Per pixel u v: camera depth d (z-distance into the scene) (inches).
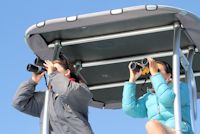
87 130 233.1
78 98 233.1
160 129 214.2
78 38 255.4
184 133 224.8
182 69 273.3
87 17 237.3
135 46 261.3
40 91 258.8
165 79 239.6
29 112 255.6
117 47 262.1
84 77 290.7
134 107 239.6
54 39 256.7
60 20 241.3
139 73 242.4
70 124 234.2
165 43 257.6
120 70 281.6
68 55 270.7
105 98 309.4
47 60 249.3
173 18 237.9
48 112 239.3
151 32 246.1
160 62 242.7
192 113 246.4
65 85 230.2
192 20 237.1
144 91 290.4
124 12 232.8
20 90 252.1
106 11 235.3
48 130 237.1
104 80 293.9
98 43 258.1
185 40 256.2
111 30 248.5
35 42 257.9
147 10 230.8
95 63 275.1
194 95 251.8
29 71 248.2
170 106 227.9
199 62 274.8
